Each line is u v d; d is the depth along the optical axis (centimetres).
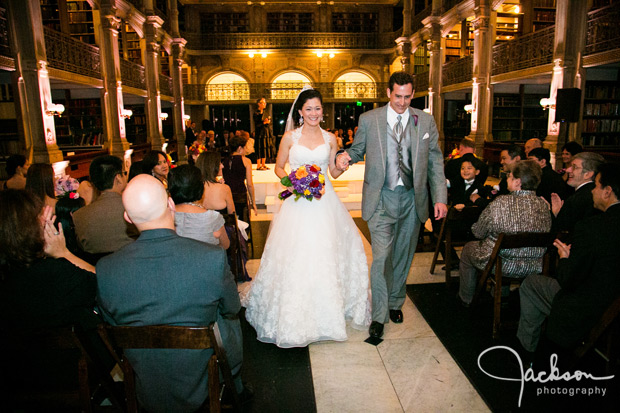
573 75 904
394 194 306
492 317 346
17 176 579
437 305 371
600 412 229
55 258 189
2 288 181
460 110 1677
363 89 2273
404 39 1925
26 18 810
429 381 263
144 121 1836
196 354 177
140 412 193
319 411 237
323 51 2225
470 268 350
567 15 880
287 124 341
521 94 1358
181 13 2197
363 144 307
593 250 221
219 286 176
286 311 293
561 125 901
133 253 170
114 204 293
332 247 304
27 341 172
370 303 343
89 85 1141
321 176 296
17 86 820
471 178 465
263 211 805
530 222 301
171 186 267
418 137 299
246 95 2231
